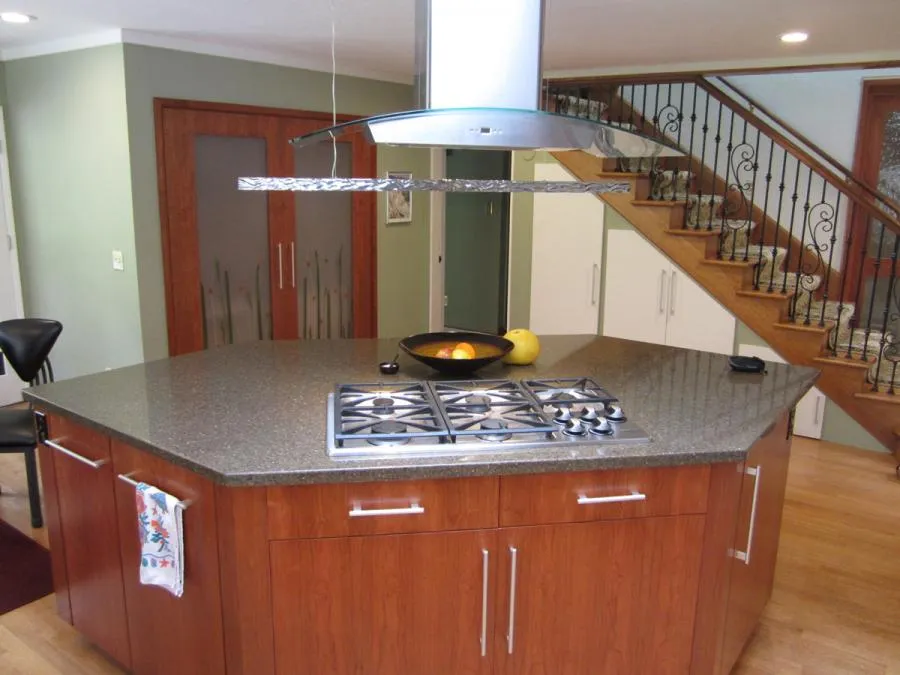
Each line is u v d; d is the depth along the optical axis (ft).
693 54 13.98
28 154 14.87
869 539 10.78
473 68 6.12
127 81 12.47
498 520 5.88
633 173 15.89
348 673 5.99
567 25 11.30
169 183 13.37
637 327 16.47
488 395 7.18
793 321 14.79
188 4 10.30
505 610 6.08
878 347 14.92
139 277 13.28
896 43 12.54
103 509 6.87
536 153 17.15
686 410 7.00
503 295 22.76
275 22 11.48
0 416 10.67
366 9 10.50
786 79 16.75
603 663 6.40
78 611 7.55
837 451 14.24
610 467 5.79
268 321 15.53
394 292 18.26
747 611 7.46
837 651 8.11
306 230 15.88
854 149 16.28
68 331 15.07
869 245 16.38
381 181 6.68
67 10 10.76
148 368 8.41
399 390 7.37
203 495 5.82
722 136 17.78
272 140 14.83
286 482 5.39
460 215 23.18
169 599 6.42
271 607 5.75
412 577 5.88
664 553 6.23
